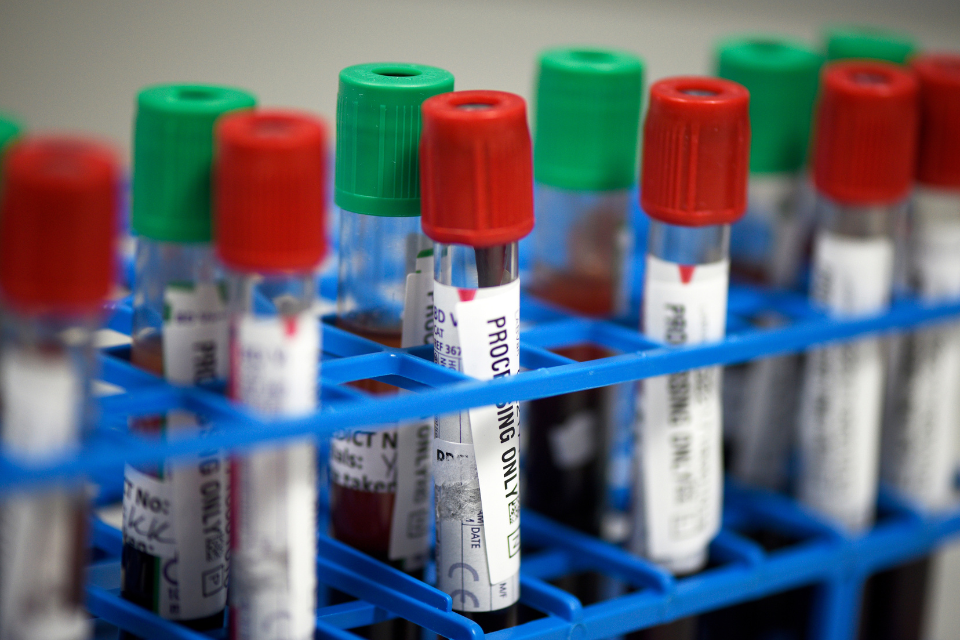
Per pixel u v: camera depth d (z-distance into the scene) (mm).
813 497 531
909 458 549
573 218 496
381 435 417
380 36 800
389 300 417
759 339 439
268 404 334
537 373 373
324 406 358
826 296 506
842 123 482
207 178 351
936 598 769
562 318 500
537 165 492
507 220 366
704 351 420
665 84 425
